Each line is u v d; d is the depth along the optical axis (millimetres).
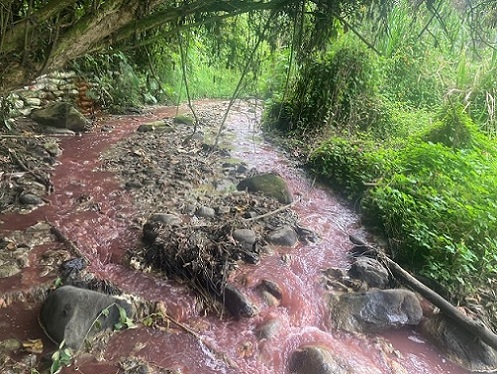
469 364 3074
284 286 3420
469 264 3529
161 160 5434
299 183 5305
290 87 7016
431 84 7535
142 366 2650
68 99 6711
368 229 4426
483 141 5266
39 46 2287
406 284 3541
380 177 4875
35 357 2594
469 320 3141
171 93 8898
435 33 7504
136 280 3311
